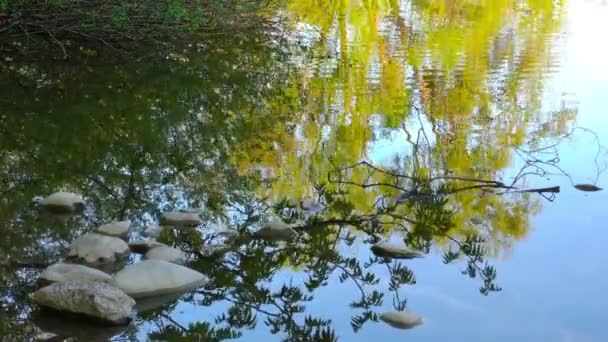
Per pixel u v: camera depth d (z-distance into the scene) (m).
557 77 9.45
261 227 4.69
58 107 7.84
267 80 9.32
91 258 4.04
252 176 5.86
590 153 6.39
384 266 4.21
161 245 4.28
